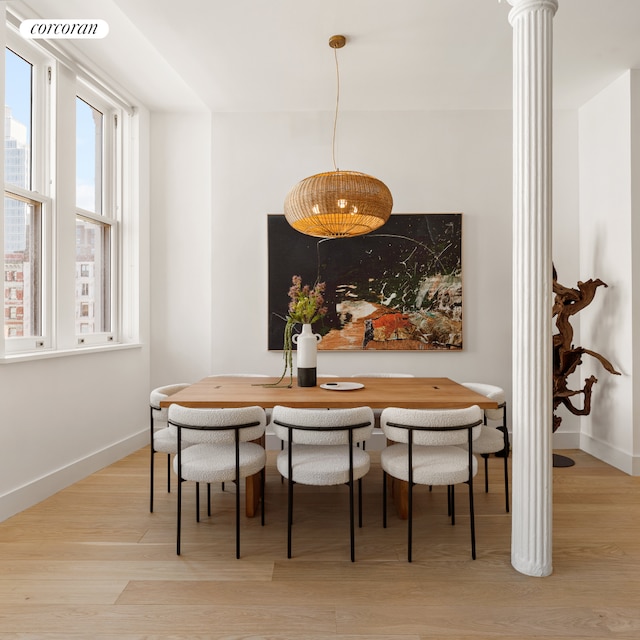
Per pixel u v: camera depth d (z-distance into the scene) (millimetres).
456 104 4129
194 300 4398
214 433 2270
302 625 1789
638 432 3506
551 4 2086
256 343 4293
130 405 4070
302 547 2391
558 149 4207
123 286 4199
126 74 3744
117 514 2789
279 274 4238
